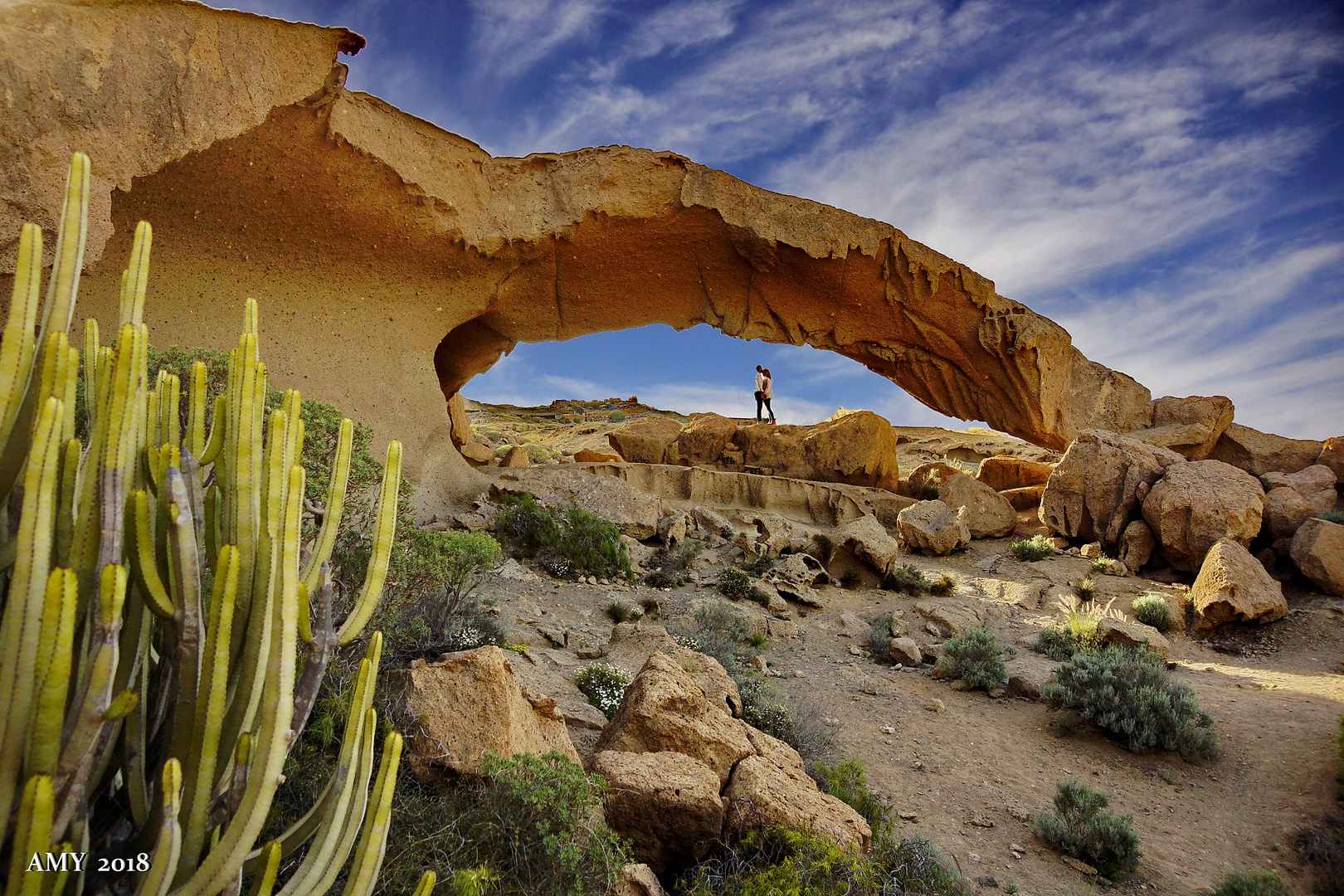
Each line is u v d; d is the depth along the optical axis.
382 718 4.96
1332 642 14.82
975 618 15.90
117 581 2.10
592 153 19.28
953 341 24.66
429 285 18.45
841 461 28.23
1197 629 16.17
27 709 1.98
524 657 8.58
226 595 2.32
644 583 15.94
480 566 8.91
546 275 20.52
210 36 12.07
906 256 22.34
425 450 17.86
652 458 28.86
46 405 2.07
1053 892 6.68
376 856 2.68
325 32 13.45
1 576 2.34
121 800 2.68
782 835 5.12
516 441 46.66
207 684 2.30
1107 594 18.28
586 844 4.44
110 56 10.80
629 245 20.36
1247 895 6.50
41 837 1.88
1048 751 9.89
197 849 2.30
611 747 5.96
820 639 14.46
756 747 6.52
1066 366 25.80
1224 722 10.75
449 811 4.43
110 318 14.37
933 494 28.14
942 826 7.62
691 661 8.82
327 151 15.20
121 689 2.44
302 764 4.33
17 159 9.77
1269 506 20.20
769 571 17.47
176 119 11.62
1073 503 22.23
